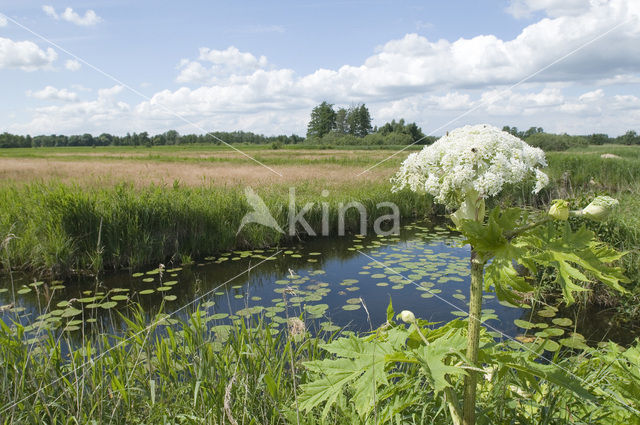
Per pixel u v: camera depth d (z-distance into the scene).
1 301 5.89
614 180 16.02
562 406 1.88
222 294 6.22
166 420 2.29
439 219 12.58
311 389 1.57
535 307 5.46
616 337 4.55
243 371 2.61
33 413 2.12
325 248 9.17
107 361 2.87
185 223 8.62
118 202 8.20
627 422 1.67
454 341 1.53
